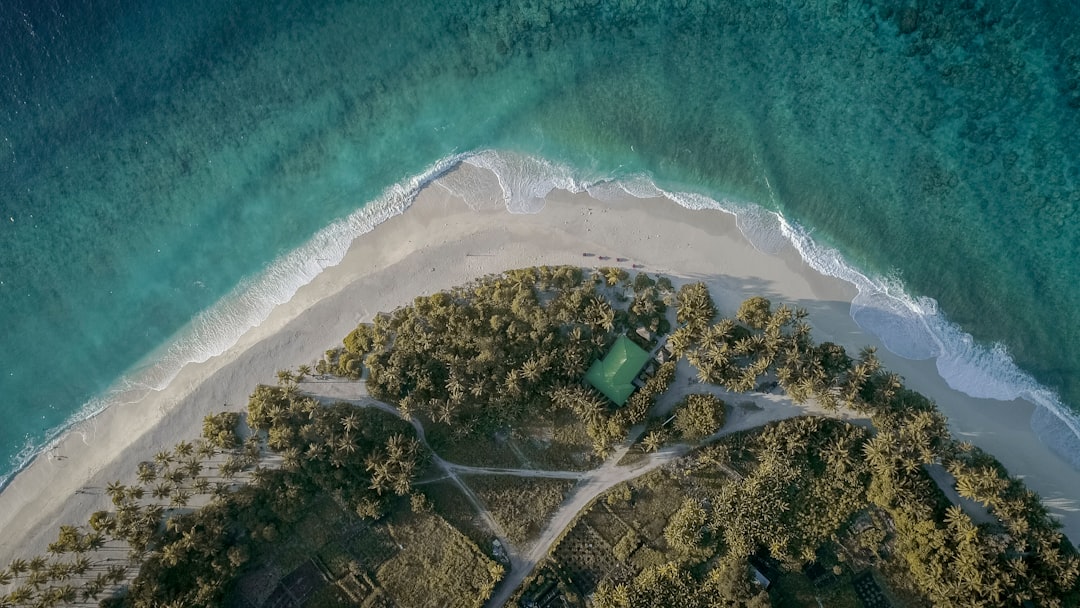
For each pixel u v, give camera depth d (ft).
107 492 162.30
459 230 164.35
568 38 164.35
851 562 148.87
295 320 166.50
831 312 155.12
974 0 151.43
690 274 158.30
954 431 151.53
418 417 160.15
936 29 153.69
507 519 157.48
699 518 150.51
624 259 159.63
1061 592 138.62
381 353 158.51
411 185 167.22
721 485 154.10
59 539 158.81
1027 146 151.74
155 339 171.73
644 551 153.38
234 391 166.20
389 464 152.97
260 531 154.71
